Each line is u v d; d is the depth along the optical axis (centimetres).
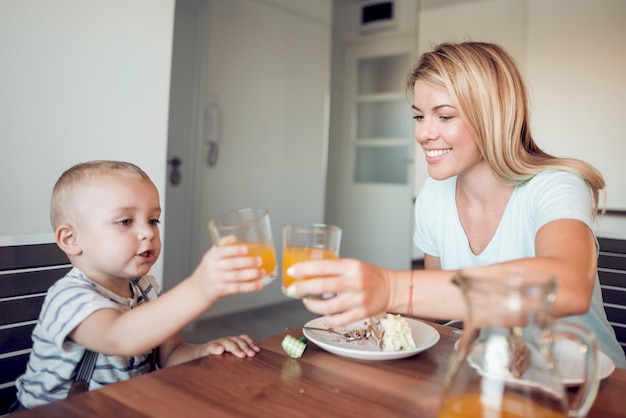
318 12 418
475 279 54
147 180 107
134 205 101
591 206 105
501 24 331
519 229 120
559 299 72
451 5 353
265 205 392
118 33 206
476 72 110
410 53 394
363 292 69
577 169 113
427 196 143
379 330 98
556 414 53
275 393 74
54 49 189
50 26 187
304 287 69
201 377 79
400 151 402
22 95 183
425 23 367
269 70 385
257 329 335
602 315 121
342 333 103
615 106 286
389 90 407
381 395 75
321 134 430
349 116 429
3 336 111
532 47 314
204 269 72
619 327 149
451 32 354
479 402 55
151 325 78
